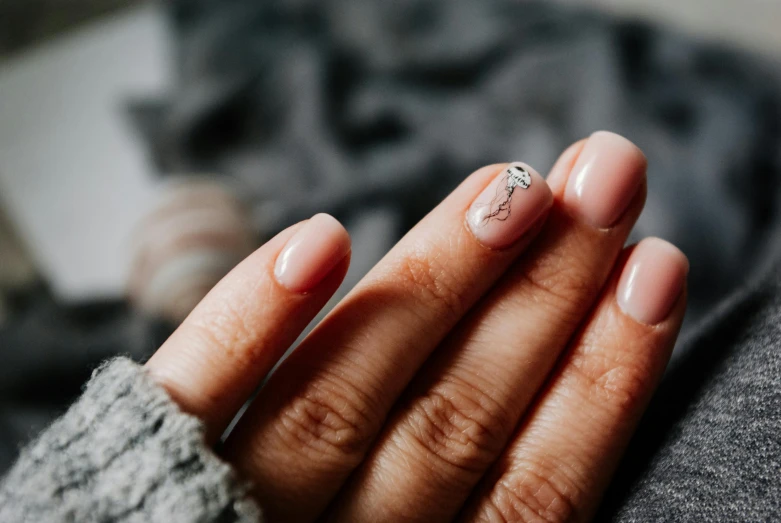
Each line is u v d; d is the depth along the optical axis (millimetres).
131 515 136
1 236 289
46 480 137
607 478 162
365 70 322
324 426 153
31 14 377
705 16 338
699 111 287
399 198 271
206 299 153
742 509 135
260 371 151
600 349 164
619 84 288
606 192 160
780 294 151
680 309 163
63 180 308
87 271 274
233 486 138
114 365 144
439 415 159
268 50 331
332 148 285
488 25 329
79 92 341
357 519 155
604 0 341
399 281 160
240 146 305
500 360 162
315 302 152
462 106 299
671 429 156
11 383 239
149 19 372
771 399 139
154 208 267
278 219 268
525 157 274
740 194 260
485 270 161
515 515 159
